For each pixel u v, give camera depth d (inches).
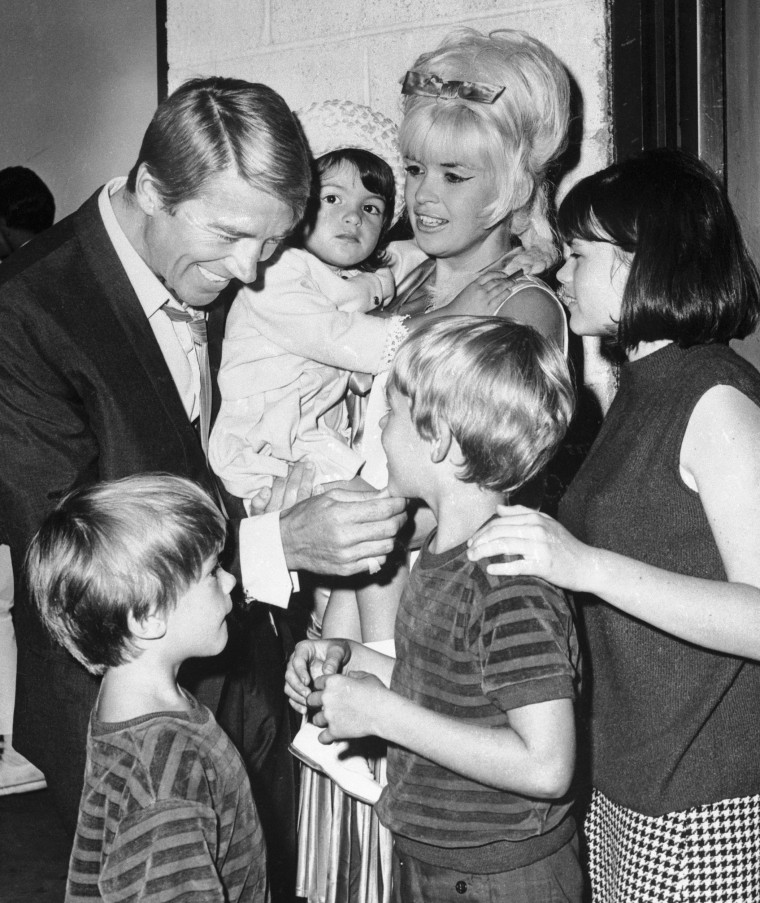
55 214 142.8
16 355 66.2
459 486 57.6
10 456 66.2
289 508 72.2
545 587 53.5
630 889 59.6
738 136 115.0
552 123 74.1
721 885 57.8
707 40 111.0
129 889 52.9
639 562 53.2
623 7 102.6
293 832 86.0
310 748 70.5
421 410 56.5
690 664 57.2
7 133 143.5
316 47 117.0
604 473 60.7
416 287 84.2
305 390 81.4
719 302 57.9
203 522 58.9
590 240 61.8
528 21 105.7
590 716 62.7
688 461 55.6
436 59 73.3
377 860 73.3
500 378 55.0
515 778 51.5
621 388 63.1
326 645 66.9
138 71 136.5
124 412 67.9
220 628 60.5
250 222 64.2
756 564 53.1
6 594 117.6
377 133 84.7
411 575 60.0
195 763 55.6
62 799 71.5
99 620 56.4
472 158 72.1
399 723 54.5
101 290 67.9
